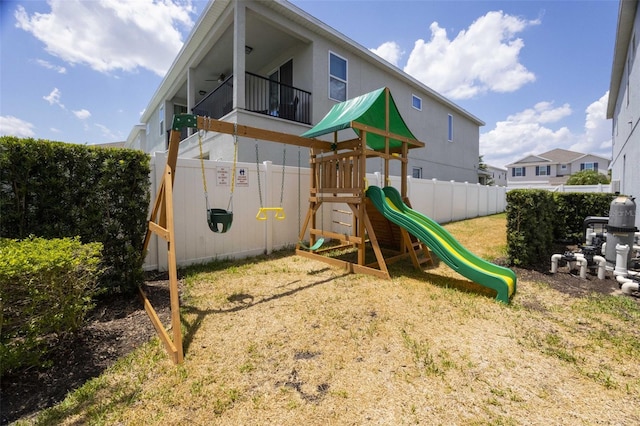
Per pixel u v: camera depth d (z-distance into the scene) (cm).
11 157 271
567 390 188
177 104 1447
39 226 289
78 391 186
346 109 506
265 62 1070
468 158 1806
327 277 423
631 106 762
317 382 196
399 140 520
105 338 250
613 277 421
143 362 216
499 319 289
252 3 750
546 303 330
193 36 905
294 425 160
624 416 167
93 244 261
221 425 160
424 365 214
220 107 948
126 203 343
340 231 722
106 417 165
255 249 558
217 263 493
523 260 469
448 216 1063
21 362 195
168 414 168
